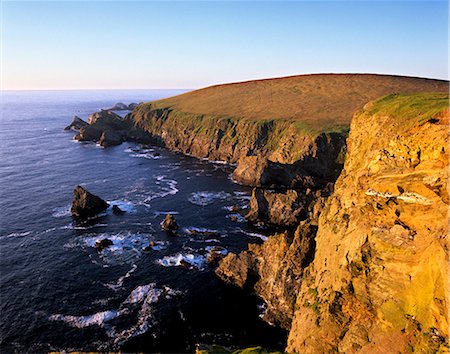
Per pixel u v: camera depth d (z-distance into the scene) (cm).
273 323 4022
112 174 9944
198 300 4409
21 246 5700
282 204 6656
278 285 4094
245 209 7056
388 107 4041
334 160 9412
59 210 7194
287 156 10206
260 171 8838
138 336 3841
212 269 5047
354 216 2906
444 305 1825
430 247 2044
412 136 2645
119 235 6103
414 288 2094
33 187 8631
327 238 3356
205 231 6259
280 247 4303
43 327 3947
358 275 2458
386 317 2164
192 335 3859
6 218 6762
